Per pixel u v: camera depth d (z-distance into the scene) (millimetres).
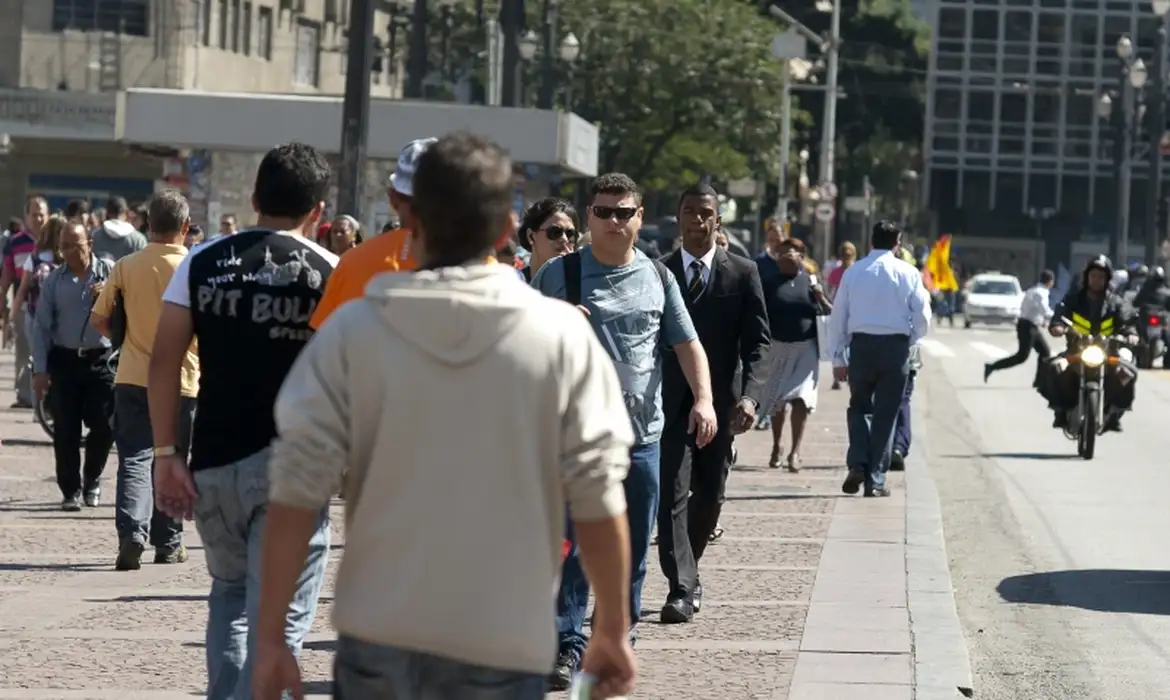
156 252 32594
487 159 11953
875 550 36844
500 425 11711
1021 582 34438
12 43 154250
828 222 162125
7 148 148250
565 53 124312
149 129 104375
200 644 26391
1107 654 27906
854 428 46469
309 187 18453
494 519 11711
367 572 11789
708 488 29094
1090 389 58812
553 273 24266
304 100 104500
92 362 40125
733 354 28734
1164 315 120000
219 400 18109
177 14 155875
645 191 175125
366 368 11750
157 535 34000
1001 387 97562
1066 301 60750
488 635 11664
